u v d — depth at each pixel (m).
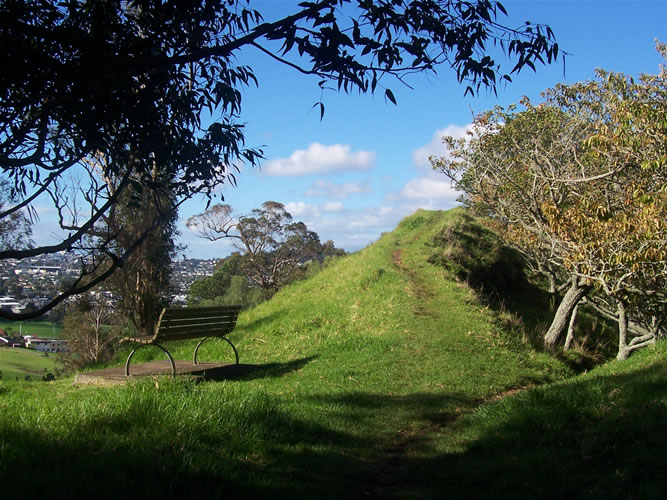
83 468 4.03
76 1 4.10
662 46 13.59
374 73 4.05
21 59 3.71
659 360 8.98
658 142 11.12
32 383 9.59
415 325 14.15
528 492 4.54
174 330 9.56
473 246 25.81
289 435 5.85
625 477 4.50
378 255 22.97
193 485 4.10
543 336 17.42
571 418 6.35
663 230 10.63
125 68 3.99
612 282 12.12
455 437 6.75
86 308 26.56
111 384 9.04
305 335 13.95
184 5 4.33
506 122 20.17
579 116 17.06
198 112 4.78
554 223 12.91
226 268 49.12
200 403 5.78
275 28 3.89
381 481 5.12
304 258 49.16
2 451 4.23
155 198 4.78
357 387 9.27
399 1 4.09
